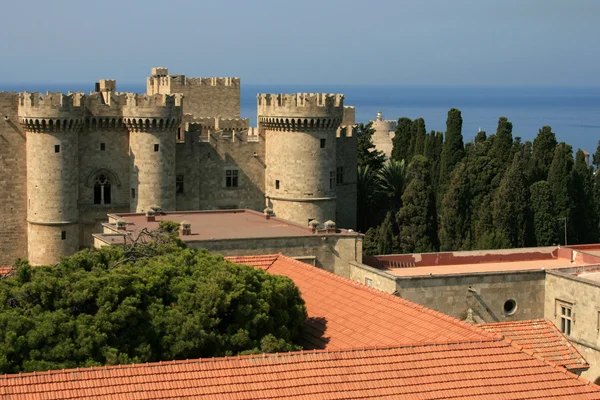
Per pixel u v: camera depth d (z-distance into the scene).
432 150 185.75
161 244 86.69
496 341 65.81
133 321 68.81
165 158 141.38
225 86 175.12
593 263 108.56
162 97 139.50
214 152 149.12
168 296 73.56
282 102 144.00
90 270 78.62
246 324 71.69
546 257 111.88
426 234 150.62
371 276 97.94
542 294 96.50
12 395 54.84
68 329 66.19
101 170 141.38
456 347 64.56
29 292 70.75
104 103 139.88
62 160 135.75
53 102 133.88
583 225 157.25
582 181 159.00
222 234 102.44
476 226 147.50
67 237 137.25
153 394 56.50
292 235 101.75
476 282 94.81
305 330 75.69
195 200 148.50
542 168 167.00
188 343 68.44
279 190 147.12
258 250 99.50
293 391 58.50
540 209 148.62
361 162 179.25
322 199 146.00
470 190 153.38
